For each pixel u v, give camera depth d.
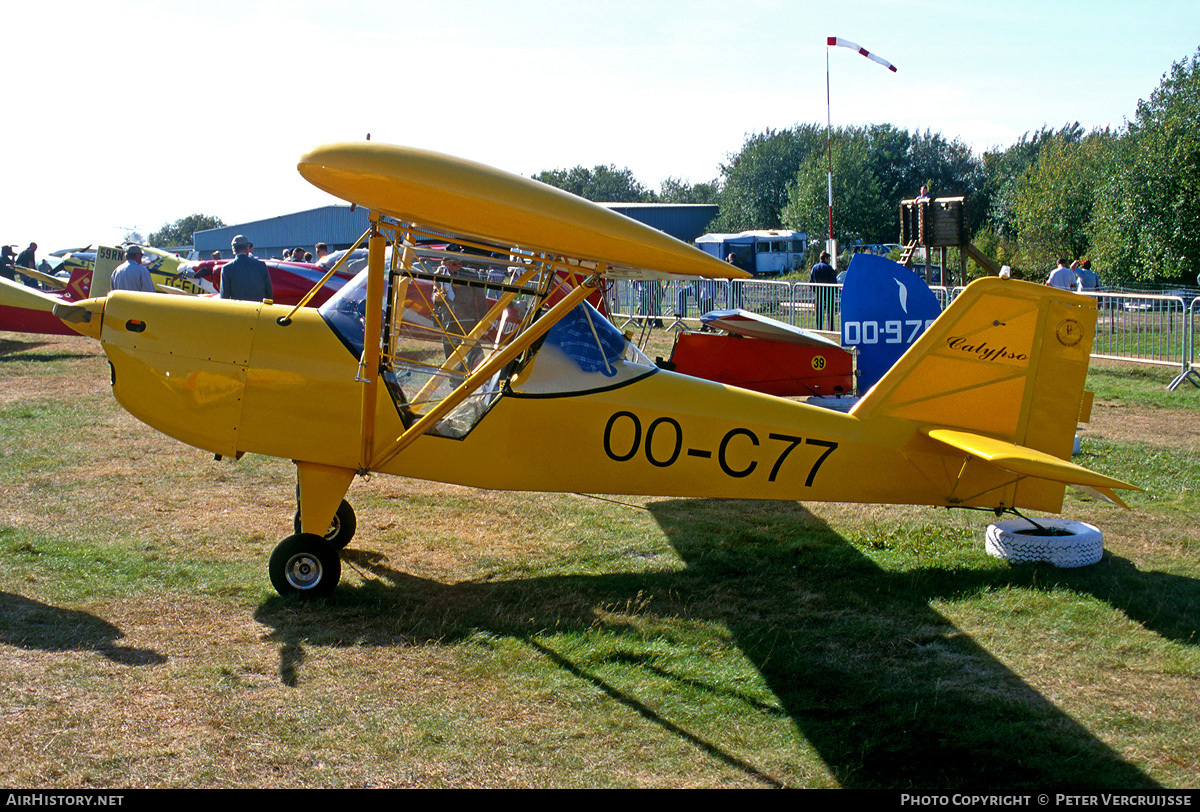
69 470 6.64
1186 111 24.39
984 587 4.76
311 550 4.31
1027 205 34.34
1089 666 3.83
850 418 4.93
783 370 8.19
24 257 19.59
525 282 4.52
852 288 8.40
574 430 4.73
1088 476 3.94
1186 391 11.10
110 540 5.08
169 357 4.48
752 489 4.89
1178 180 24.42
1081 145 34.91
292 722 3.16
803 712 3.40
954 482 5.02
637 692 3.52
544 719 3.28
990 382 4.92
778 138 57.94
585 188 83.88
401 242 4.26
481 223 3.64
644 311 16.67
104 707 3.19
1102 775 2.99
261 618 4.09
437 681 3.54
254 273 9.93
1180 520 6.04
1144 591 4.70
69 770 2.78
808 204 45.62
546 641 3.97
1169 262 24.70
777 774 2.97
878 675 3.72
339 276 12.32
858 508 6.38
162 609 4.13
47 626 3.86
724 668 3.76
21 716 3.08
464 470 4.67
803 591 4.72
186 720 3.13
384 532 5.54
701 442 4.82
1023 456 4.17
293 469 6.93
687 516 6.10
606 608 4.42
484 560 5.11
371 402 4.31
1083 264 19.62
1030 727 3.30
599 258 3.82
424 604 4.38
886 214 45.53
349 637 3.93
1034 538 5.15
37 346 14.13
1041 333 4.88
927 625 4.27
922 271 26.95
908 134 59.00
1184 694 3.58
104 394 9.83
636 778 2.92
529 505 6.25
